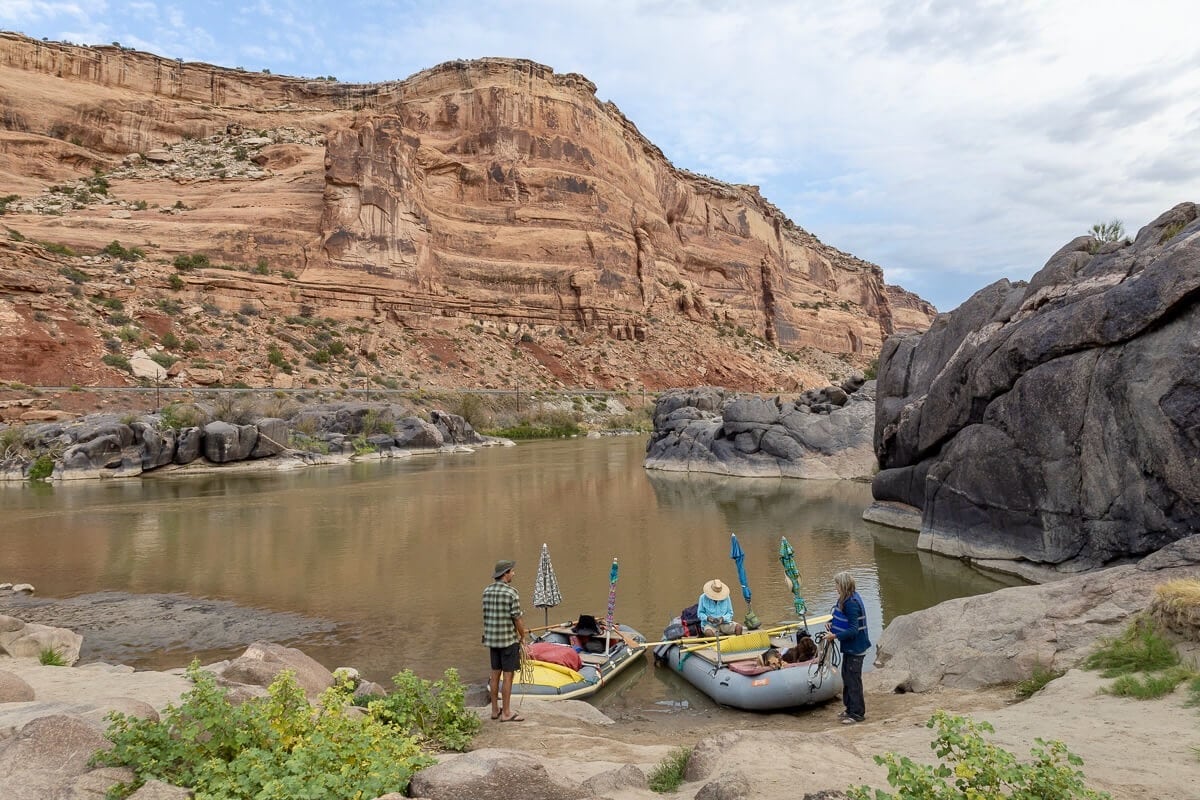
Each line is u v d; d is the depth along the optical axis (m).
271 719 5.25
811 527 22.31
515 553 19.08
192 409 46.25
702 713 9.12
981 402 17.12
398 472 40.56
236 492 32.19
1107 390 13.46
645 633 12.62
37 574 17.38
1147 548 12.78
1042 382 14.77
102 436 39.88
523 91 118.25
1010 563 15.85
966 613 10.18
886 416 22.91
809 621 10.88
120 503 28.94
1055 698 7.32
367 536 21.52
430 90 121.69
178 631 12.85
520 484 34.22
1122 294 13.34
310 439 48.56
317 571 17.28
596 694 9.91
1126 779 4.88
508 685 7.91
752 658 10.00
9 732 5.14
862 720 8.05
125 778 4.44
